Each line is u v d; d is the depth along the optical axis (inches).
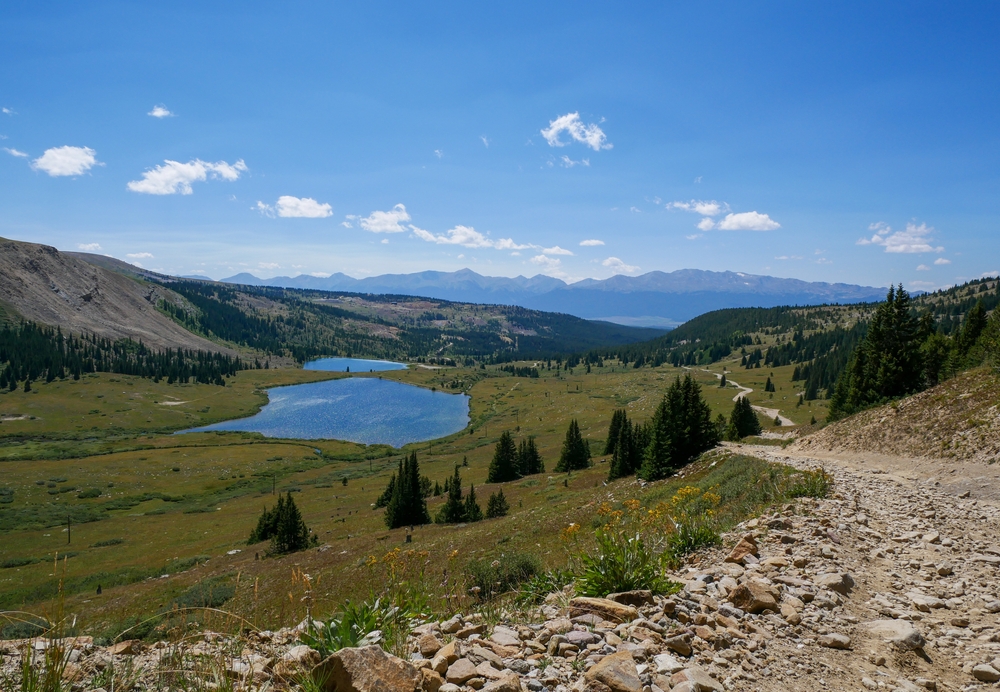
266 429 7130.9
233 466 5221.5
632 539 305.3
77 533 3344.0
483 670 166.4
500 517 2337.6
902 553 409.1
